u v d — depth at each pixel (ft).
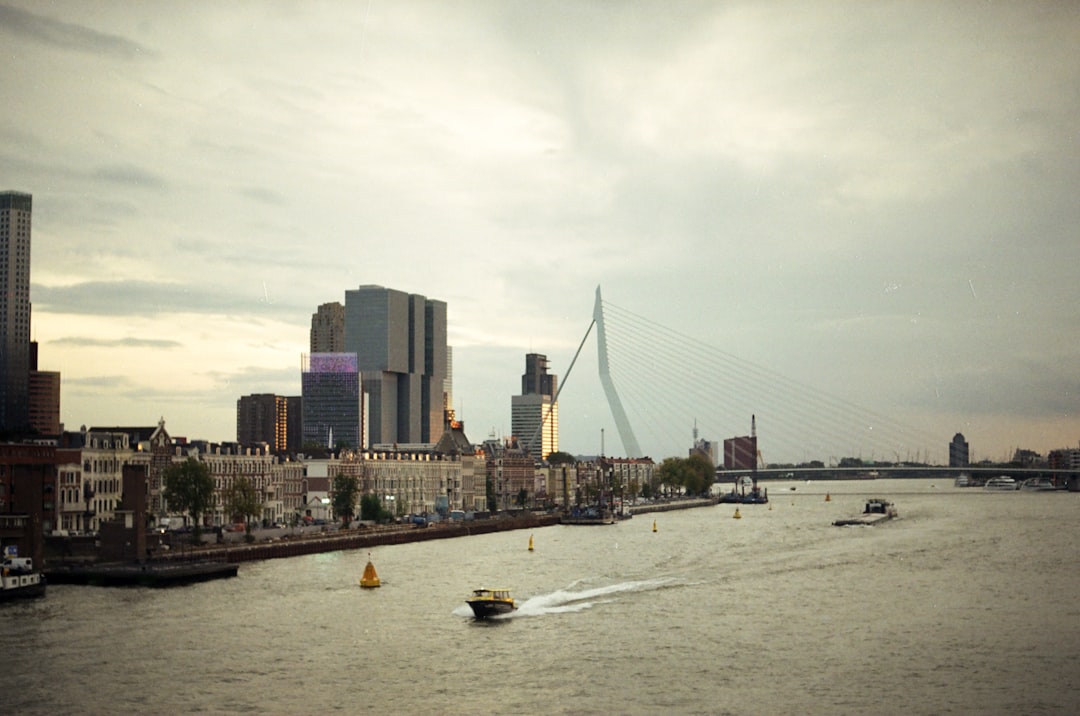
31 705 398.01
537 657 465.06
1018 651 476.54
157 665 449.06
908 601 598.75
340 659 460.55
